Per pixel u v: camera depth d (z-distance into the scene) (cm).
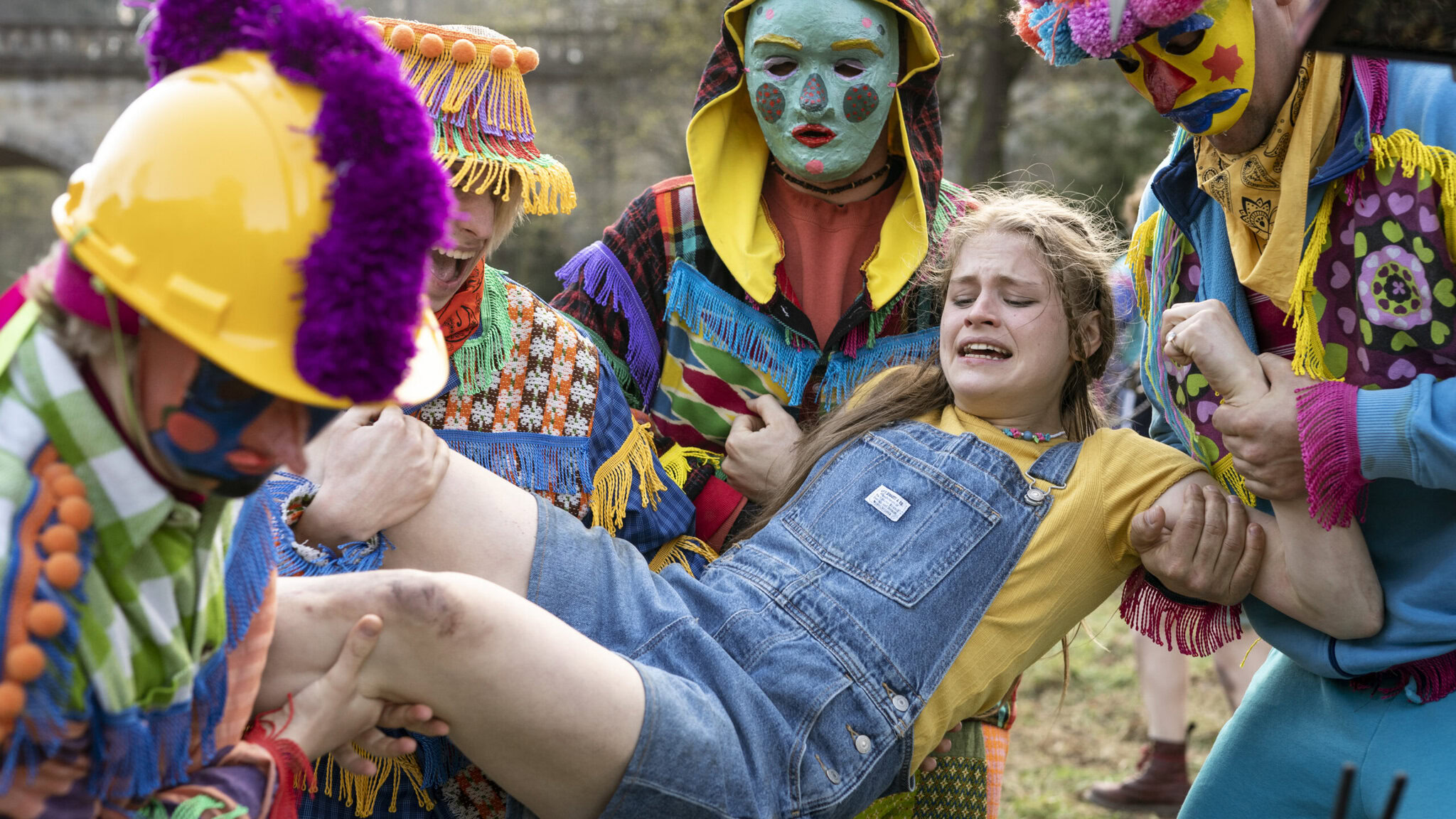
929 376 255
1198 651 238
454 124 225
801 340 276
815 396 277
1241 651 418
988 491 229
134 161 138
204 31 146
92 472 140
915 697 216
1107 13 196
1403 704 215
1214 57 196
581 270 277
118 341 137
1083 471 232
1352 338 207
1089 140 1492
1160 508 222
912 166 268
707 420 280
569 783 189
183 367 139
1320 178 202
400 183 138
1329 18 164
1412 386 196
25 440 138
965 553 224
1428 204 193
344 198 137
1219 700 526
